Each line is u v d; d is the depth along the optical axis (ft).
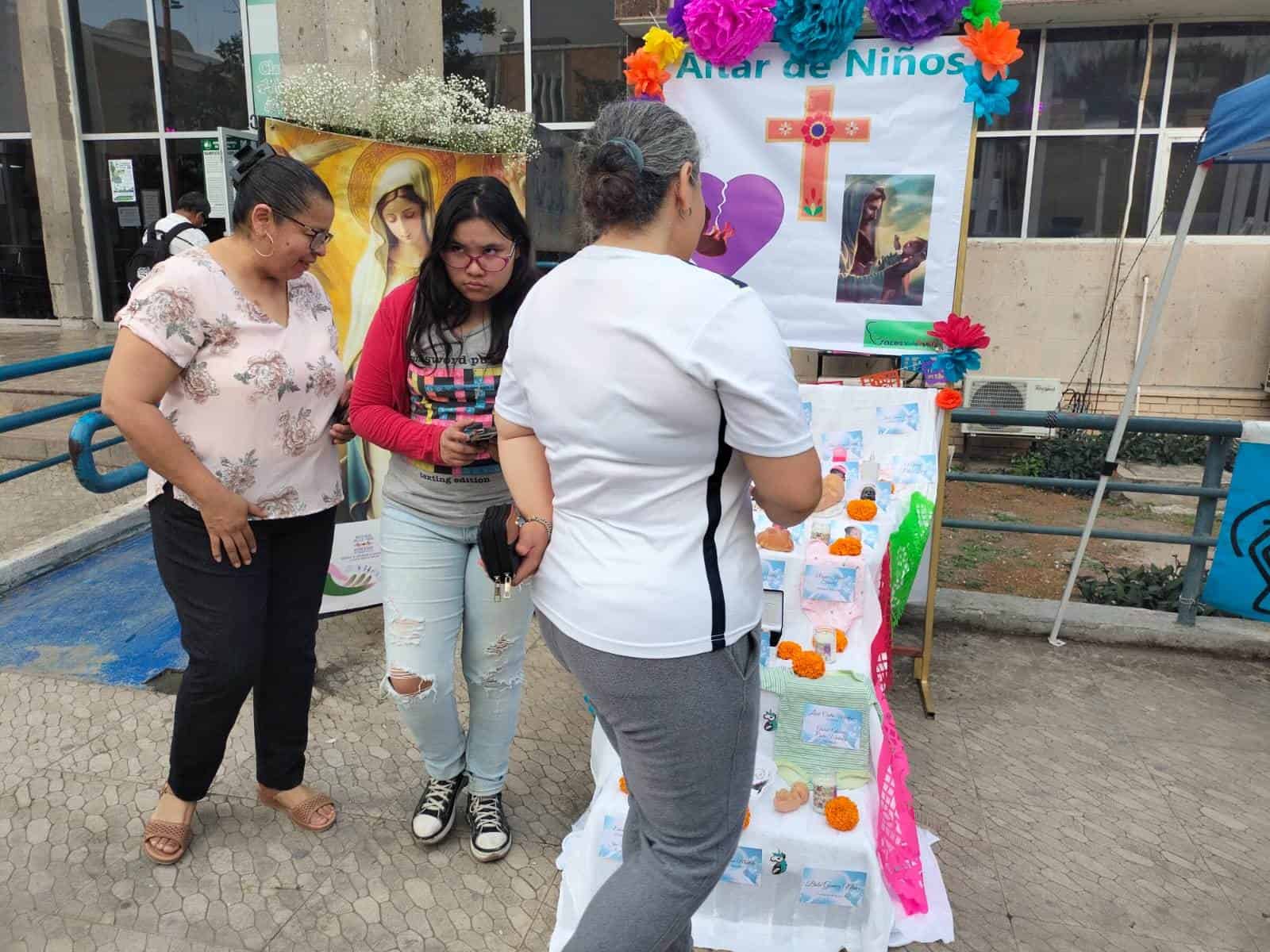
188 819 7.70
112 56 30.71
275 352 6.72
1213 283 23.70
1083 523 20.01
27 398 21.91
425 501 7.06
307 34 17.35
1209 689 11.17
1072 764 9.55
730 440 4.43
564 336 4.55
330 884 7.47
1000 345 25.23
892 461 10.11
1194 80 23.59
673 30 10.10
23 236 33.09
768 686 7.52
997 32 9.10
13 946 6.70
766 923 7.16
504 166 11.66
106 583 13.12
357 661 11.09
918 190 9.82
